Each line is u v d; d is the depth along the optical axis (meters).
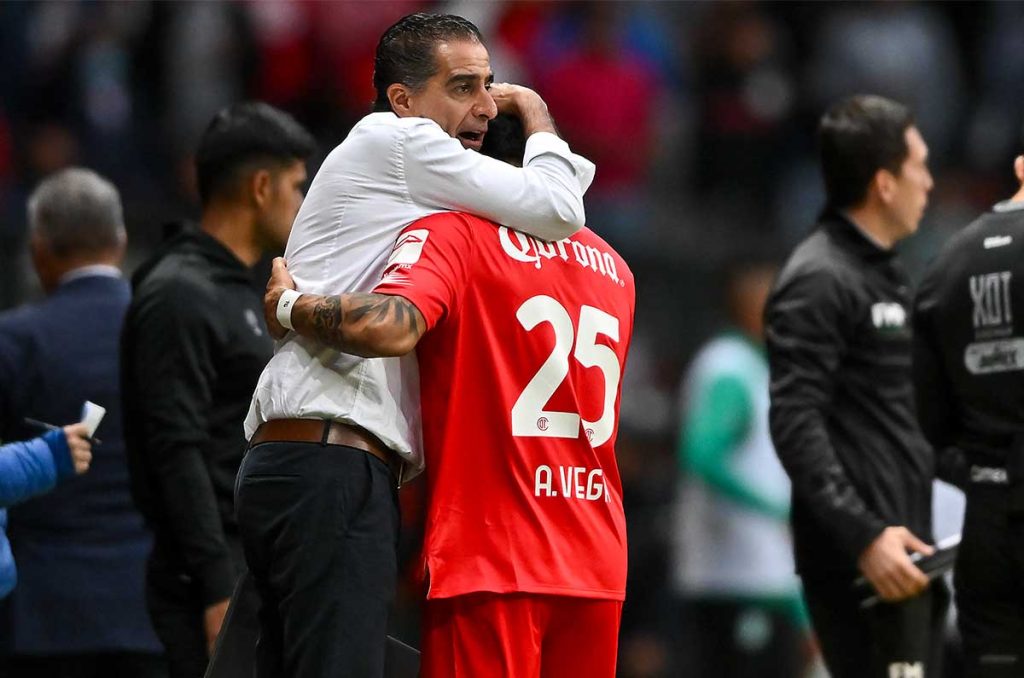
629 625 32.12
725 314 40.91
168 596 17.50
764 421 26.83
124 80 40.84
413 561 30.02
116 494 19.53
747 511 26.58
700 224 42.62
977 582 17.06
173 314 17.20
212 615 17.00
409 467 14.50
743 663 26.58
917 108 46.81
